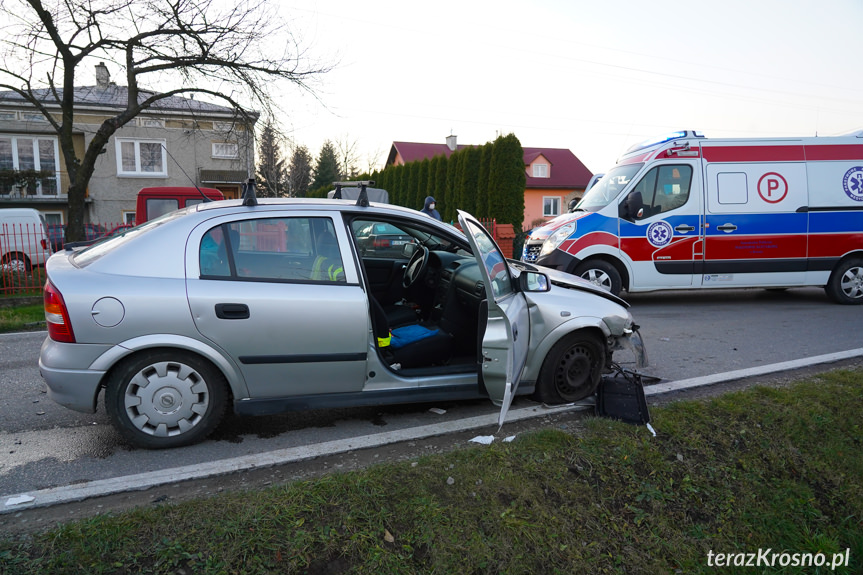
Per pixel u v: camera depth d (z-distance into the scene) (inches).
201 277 141.6
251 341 142.1
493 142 987.9
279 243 149.2
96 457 140.6
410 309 204.7
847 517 129.8
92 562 93.8
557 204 1652.3
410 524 107.2
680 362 230.7
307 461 137.4
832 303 383.2
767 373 210.8
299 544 99.4
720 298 416.5
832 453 147.1
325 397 151.8
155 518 104.6
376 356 153.6
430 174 1200.8
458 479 121.3
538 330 168.1
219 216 147.1
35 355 252.7
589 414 166.6
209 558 95.7
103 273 138.3
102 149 554.6
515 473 124.8
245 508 107.9
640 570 105.6
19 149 1067.3
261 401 147.2
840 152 364.8
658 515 119.7
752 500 129.0
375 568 96.7
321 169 2287.2
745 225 356.2
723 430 151.9
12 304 406.6
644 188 353.1
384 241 245.3
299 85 571.5
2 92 798.5
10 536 103.0
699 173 353.4
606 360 182.9
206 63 541.0
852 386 185.0
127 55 533.0
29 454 142.6
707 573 108.7
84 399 136.1
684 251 354.3
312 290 147.3
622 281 363.3
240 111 585.0
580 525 113.4
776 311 354.9
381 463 131.7
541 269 197.8
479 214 1005.8
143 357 139.3
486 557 101.0
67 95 526.9
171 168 1079.0
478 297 162.6
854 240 365.7
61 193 1092.5
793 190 358.6
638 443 141.4
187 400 143.4
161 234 143.6
